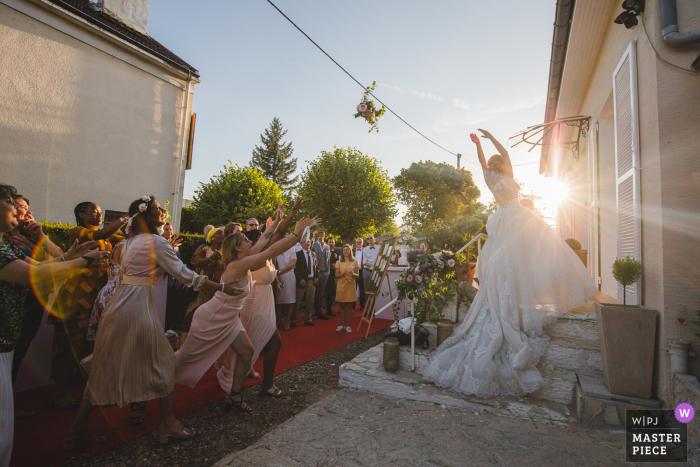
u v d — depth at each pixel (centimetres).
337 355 503
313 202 2131
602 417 277
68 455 242
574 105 718
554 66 595
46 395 343
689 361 271
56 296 310
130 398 243
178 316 481
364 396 349
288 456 243
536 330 339
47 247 237
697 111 289
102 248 336
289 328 662
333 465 233
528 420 291
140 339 246
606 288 558
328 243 859
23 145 676
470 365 328
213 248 480
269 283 361
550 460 236
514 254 358
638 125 344
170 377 263
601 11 465
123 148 841
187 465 236
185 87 986
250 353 321
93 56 791
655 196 305
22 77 680
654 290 301
